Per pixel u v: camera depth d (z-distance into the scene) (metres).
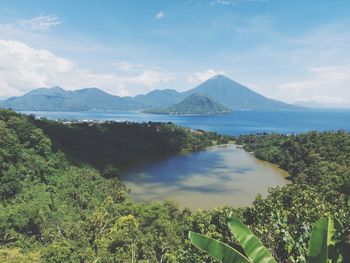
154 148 124.69
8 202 57.03
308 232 9.62
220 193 73.06
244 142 151.12
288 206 39.03
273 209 31.55
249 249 5.57
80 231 45.72
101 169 86.12
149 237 39.44
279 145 121.56
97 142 106.81
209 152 130.62
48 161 71.56
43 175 66.94
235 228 5.82
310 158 87.12
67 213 56.56
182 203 66.38
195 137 150.12
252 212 37.81
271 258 5.51
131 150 116.38
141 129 132.12
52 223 52.00
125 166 101.62
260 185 79.56
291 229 11.40
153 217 47.22
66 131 100.06
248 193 73.06
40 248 46.59
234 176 88.69
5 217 50.00
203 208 63.50
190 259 23.41
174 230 43.59
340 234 5.80
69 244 39.88
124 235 39.28
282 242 10.67
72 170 74.94
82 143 99.69
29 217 50.84
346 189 53.94
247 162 108.94
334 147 89.75
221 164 105.56
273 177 87.88
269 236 14.30
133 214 50.62
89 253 37.12
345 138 95.19
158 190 75.31
